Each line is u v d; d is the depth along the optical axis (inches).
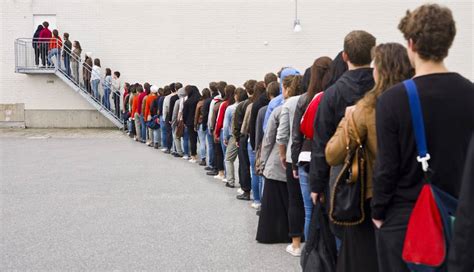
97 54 919.7
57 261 219.1
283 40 924.0
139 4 917.8
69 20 916.0
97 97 870.4
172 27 920.9
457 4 925.2
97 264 215.2
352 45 147.2
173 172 478.6
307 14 920.3
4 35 911.7
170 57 923.4
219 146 436.1
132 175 459.2
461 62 930.7
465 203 88.7
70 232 267.4
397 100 110.1
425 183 109.4
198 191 385.1
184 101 548.7
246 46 924.0
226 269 209.3
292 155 200.4
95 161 550.0
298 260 221.1
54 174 461.7
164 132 642.8
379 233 116.3
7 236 259.4
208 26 921.5
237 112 350.6
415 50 112.3
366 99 130.9
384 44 132.6
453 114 108.7
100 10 916.6
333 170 142.9
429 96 109.0
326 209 151.1
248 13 920.9
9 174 460.8
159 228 276.2
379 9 919.7
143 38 920.3
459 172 108.9
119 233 265.7
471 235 87.8
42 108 923.4
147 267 211.3
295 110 199.2
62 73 878.4
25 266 212.4
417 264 105.9
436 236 104.3
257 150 278.5
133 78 923.4
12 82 917.2
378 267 131.9
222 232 268.2
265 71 925.8
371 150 131.1
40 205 334.6
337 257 149.2
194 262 218.2
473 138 89.6
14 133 857.5
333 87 149.4
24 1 909.2
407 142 110.1
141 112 742.5
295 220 227.3
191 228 276.4
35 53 879.7
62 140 773.9
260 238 247.3
